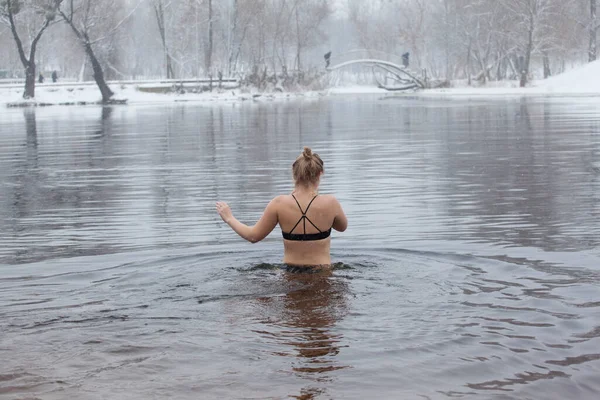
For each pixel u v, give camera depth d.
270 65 85.88
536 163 13.50
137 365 3.73
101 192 11.11
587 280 5.30
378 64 81.88
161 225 8.23
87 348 3.98
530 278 5.35
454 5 85.00
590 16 79.56
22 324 4.39
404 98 54.75
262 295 4.84
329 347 3.93
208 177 12.59
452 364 3.71
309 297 4.79
